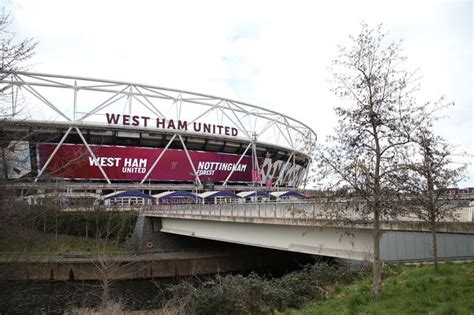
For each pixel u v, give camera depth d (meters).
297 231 24.58
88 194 58.56
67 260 38.62
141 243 45.03
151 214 45.72
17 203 18.97
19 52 14.85
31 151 18.19
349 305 12.95
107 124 66.50
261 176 86.19
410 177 12.66
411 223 16.52
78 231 46.38
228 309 16.23
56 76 65.75
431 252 19.62
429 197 14.82
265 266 43.88
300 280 18.52
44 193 30.11
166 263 40.81
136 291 34.25
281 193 56.09
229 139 77.88
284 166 93.25
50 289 33.72
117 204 54.00
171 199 65.31
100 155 68.19
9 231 17.80
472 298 11.40
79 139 67.25
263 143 82.69
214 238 35.06
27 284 31.27
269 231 27.38
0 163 16.03
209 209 37.66
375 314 11.48
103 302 21.97
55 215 40.62
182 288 19.34
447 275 15.01
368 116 12.79
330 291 17.53
